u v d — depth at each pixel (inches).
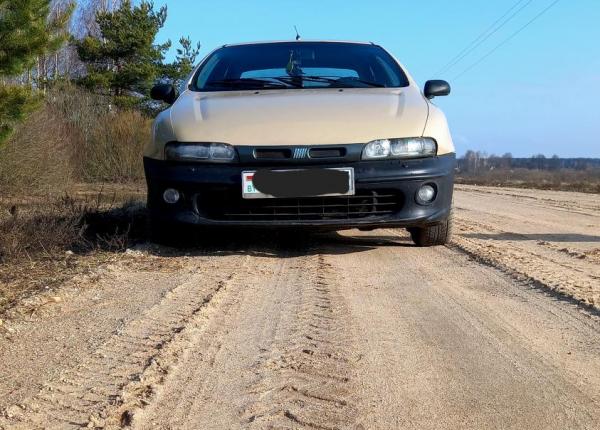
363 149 165.9
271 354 105.0
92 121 580.4
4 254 168.9
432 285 151.9
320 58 215.5
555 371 99.2
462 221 297.0
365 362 102.0
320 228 168.1
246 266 169.9
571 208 409.1
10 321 117.2
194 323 119.3
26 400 86.0
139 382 92.3
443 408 86.0
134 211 253.9
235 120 171.5
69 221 199.0
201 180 165.3
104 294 138.1
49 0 187.9
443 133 175.5
